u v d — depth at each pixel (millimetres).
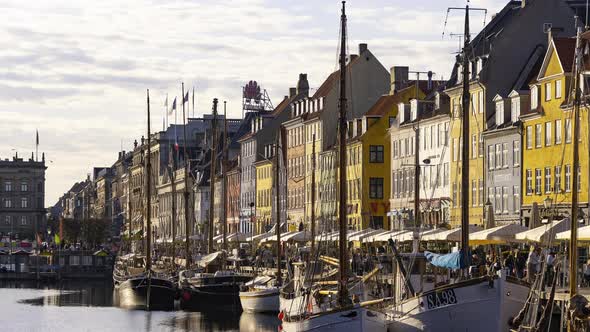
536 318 63281
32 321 123000
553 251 83812
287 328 76938
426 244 105625
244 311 113562
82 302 155500
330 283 86375
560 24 133375
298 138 194750
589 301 62188
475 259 82812
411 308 69938
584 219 97750
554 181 115562
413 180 153000
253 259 145375
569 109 112000
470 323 67375
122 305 142375
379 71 180625
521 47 132875
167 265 168750
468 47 75062
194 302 127562
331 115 182375
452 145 140500
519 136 123375
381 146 165500
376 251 111312
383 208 164875
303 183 189125
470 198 136500
